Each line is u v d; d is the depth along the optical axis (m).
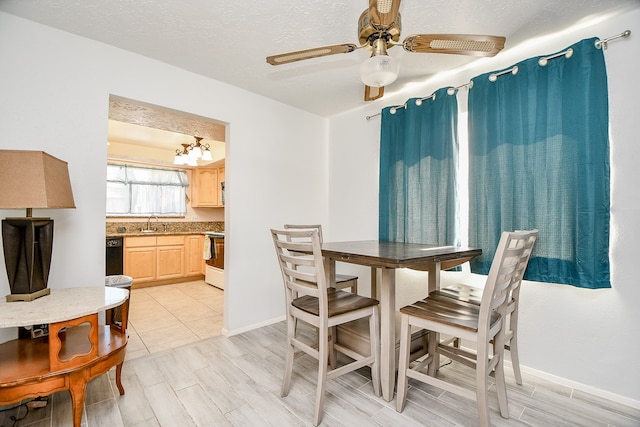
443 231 2.32
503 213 2.01
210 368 2.01
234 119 2.67
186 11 1.67
